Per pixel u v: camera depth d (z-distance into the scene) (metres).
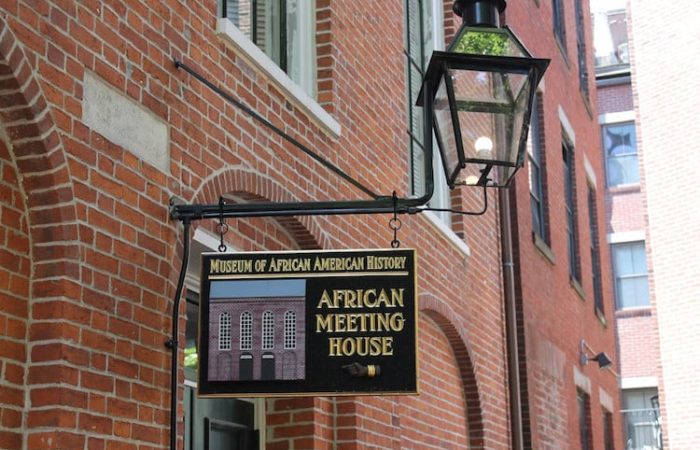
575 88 17.86
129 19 5.40
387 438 8.02
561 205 15.80
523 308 12.48
